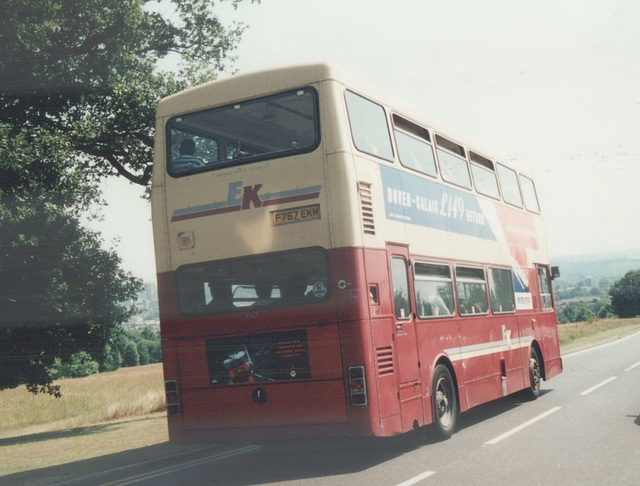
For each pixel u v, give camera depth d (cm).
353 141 933
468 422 1343
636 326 7388
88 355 2662
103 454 1252
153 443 1327
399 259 1012
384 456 1018
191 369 950
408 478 842
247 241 928
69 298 2486
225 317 935
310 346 898
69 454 1342
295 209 912
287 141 927
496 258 1456
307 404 898
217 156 961
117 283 2567
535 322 1678
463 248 1278
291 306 908
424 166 1158
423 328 1063
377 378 900
